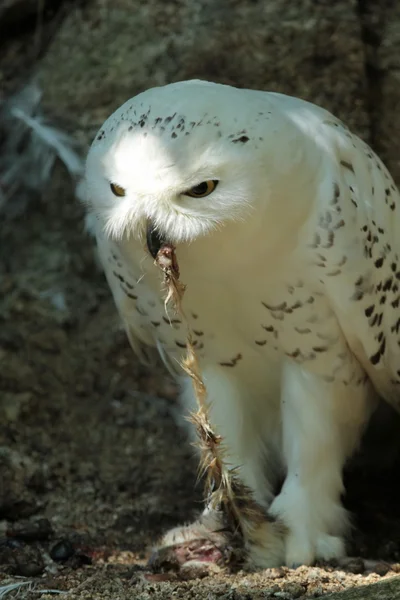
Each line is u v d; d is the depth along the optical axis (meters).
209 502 6.59
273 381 6.78
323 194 5.97
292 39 8.76
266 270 6.04
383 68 8.93
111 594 5.83
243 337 6.53
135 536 7.19
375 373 6.68
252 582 6.03
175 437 8.56
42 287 9.25
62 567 6.49
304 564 6.41
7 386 8.74
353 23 8.80
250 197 5.55
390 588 5.25
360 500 7.79
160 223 5.47
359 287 6.18
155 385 8.95
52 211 9.44
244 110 5.62
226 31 8.81
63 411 8.66
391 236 6.57
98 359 9.01
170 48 8.95
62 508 7.54
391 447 8.02
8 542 6.86
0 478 7.74
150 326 6.80
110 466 8.16
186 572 6.27
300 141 5.87
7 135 9.62
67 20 9.54
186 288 6.22
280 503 6.58
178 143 5.42
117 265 6.47
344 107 8.75
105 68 9.16
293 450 6.62
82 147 9.08
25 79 9.77
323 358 6.43
